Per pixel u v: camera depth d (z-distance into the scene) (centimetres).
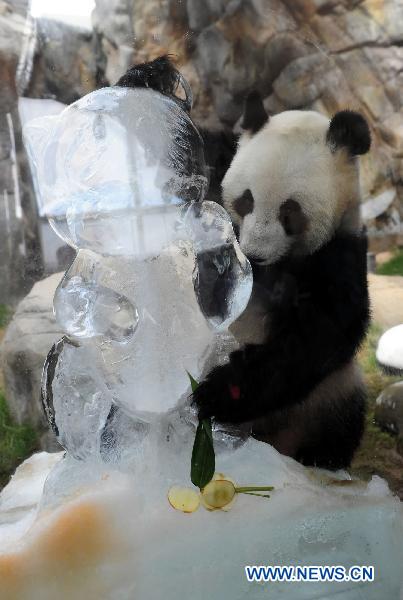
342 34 251
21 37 246
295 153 229
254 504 193
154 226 188
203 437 188
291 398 220
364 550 194
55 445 242
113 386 194
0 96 246
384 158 241
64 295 190
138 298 190
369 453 233
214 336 200
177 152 190
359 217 238
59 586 184
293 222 227
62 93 235
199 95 227
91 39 236
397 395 236
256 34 238
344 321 227
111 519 188
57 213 192
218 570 188
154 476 195
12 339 240
